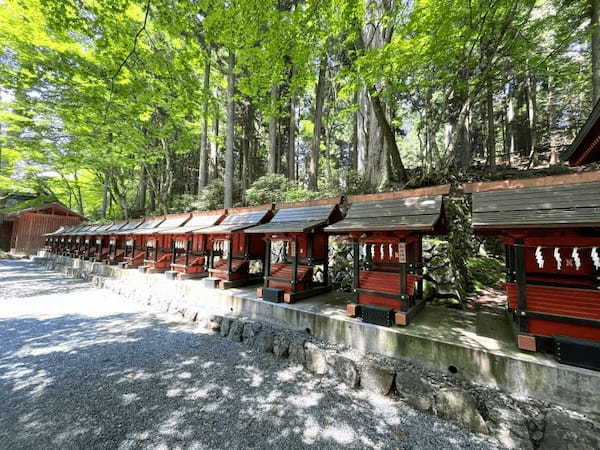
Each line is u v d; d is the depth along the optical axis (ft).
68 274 46.65
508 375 9.80
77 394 11.22
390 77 24.02
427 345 11.55
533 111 54.39
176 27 22.52
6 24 28.68
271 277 19.36
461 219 24.70
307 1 20.35
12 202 88.38
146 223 38.86
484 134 66.33
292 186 38.40
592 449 7.59
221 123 75.25
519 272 10.64
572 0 24.06
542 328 10.15
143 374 12.95
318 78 50.52
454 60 25.26
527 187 11.29
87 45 37.45
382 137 33.42
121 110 37.14
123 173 66.13
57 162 48.88
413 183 31.07
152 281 28.99
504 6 21.27
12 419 9.62
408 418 9.87
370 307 13.58
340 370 12.42
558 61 31.76
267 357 14.85
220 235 24.58
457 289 18.78
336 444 8.61
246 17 20.90
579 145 11.20
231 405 10.56
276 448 8.41
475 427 9.13
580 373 8.71
